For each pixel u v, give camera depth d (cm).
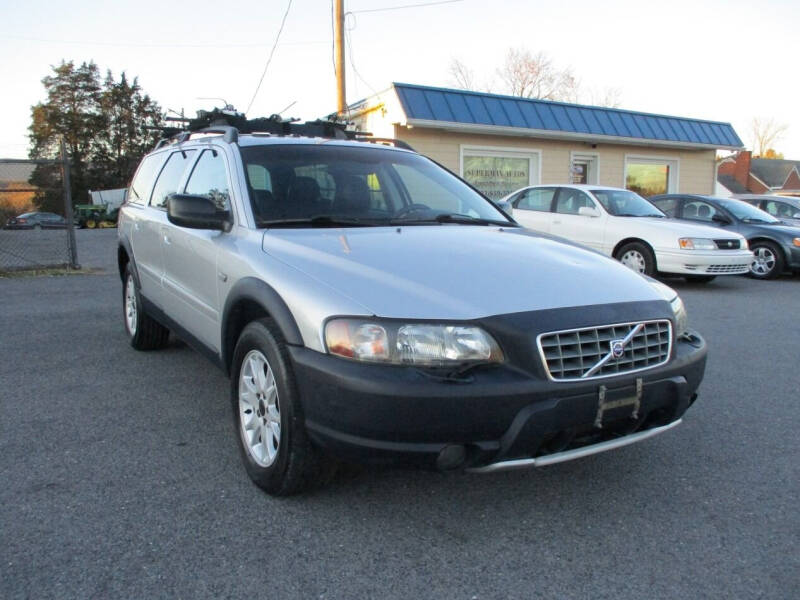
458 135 1570
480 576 246
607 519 290
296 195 374
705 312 810
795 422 413
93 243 1831
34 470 331
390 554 260
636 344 278
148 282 513
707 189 2077
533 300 270
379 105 1539
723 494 315
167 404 435
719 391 479
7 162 1112
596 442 277
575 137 1700
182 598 230
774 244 1146
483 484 322
